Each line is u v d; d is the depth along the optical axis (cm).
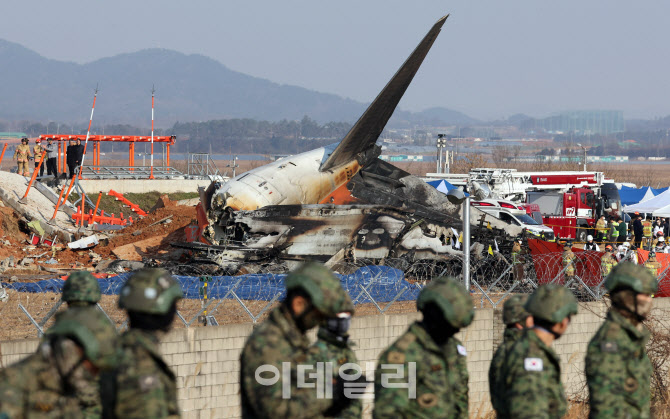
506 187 11231
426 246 5819
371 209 5741
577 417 3044
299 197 6103
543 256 4853
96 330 1207
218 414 2748
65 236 7038
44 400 1212
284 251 5403
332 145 6756
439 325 1477
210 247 5250
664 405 3012
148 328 1285
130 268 5559
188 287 4172
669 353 3080
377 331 3044
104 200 10344
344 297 1371
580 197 10675
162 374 1271
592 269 4603
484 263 5450
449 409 1479
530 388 1495
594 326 3406
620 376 1648
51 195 8450
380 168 6656
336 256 5450
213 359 2739
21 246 6556
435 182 10950
